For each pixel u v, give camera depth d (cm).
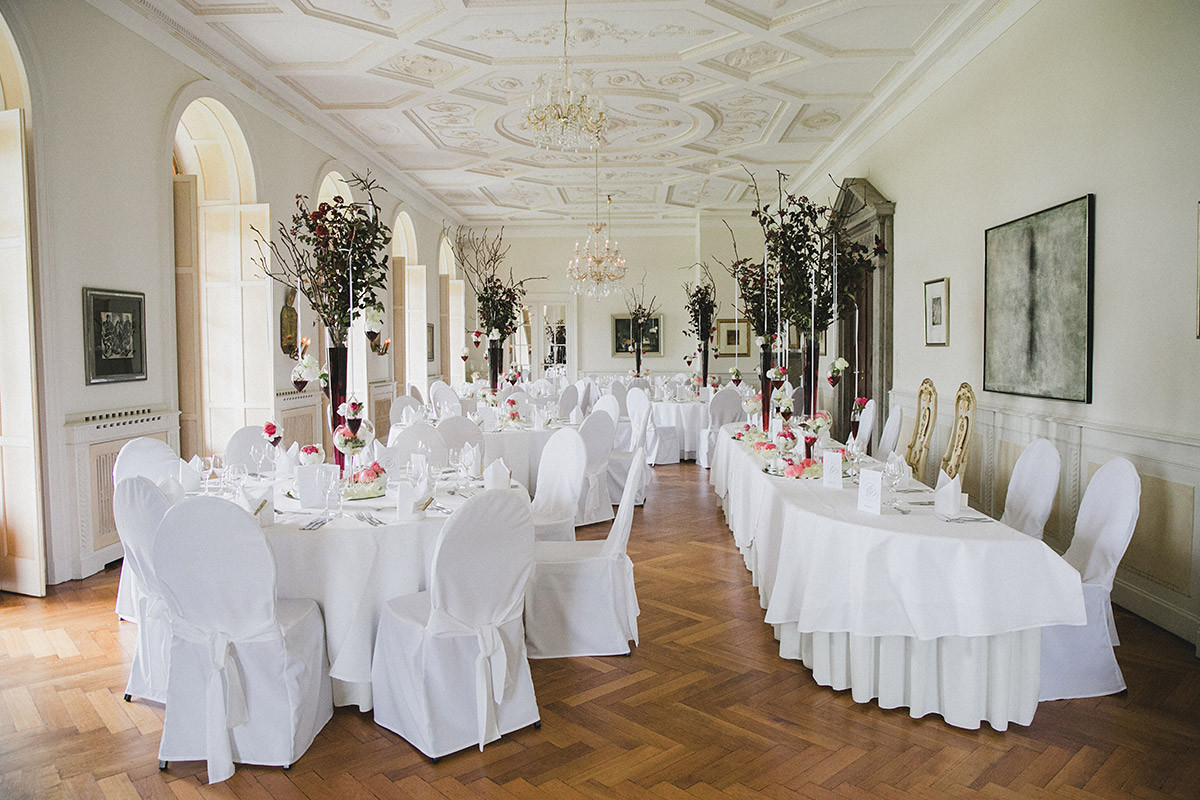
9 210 442
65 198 477
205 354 679
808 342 511
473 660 291
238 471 370
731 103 776
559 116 555
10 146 439
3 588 461
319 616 308
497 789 265
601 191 1227
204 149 688
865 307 900
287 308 748
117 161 525
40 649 382
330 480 349
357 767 279
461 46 627
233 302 675
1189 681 342
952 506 331
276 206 751
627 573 393
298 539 312
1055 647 326
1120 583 432
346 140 904
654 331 1564
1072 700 328
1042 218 494
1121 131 421
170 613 275
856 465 454
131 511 299
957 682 304
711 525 661
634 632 395
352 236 421
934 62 658
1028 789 263
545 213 1427
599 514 673
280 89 720
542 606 379
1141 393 409
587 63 661
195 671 276
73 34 482
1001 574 295
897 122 770
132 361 541
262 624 275
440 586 276
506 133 886
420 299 1273
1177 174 381
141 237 551
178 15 562
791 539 359
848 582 323
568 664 371
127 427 525
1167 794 259
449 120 837
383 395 1093
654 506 744
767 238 541
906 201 752
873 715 317
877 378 814
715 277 1416
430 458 457
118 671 358
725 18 566
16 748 292
